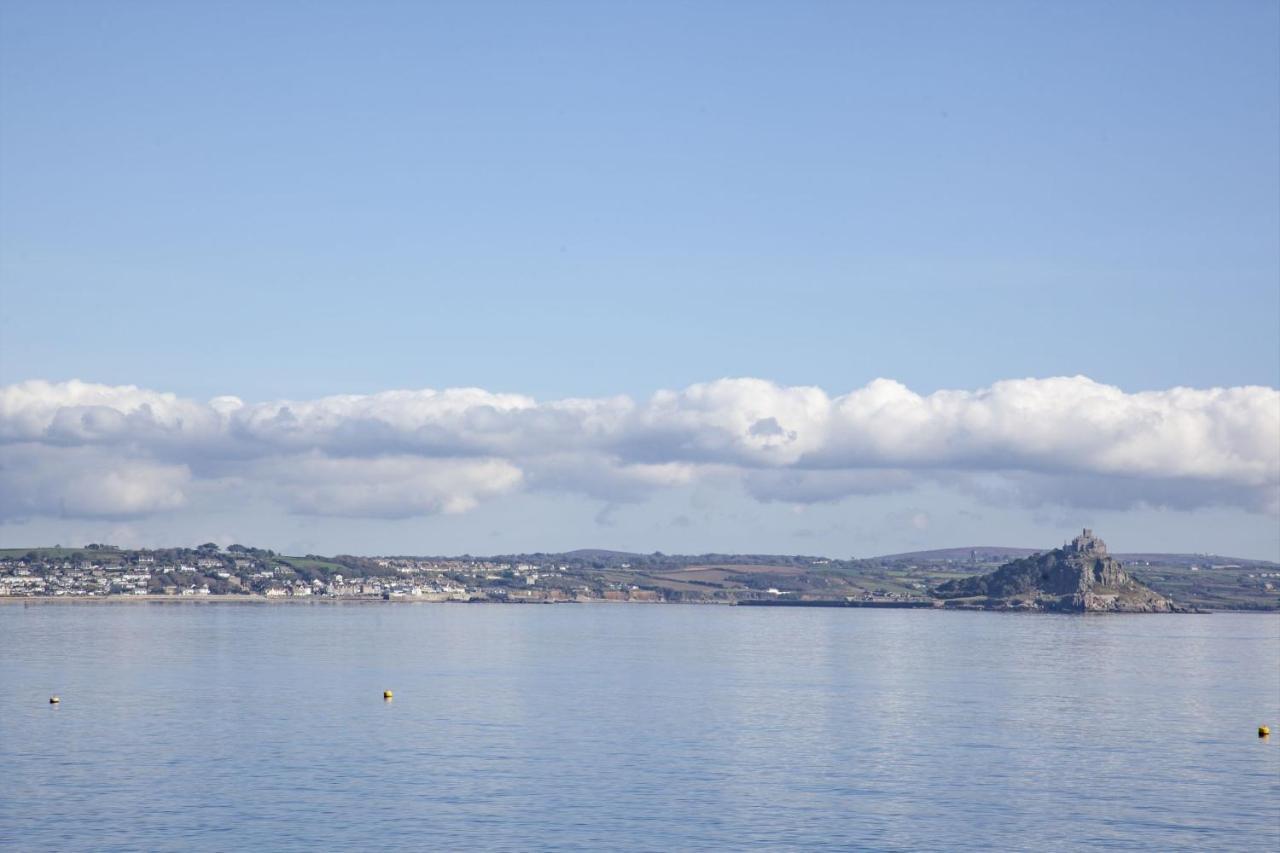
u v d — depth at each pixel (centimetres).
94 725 13538
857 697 16775
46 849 8300
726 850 8375
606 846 8438
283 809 9369
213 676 19362
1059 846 8562
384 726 13512
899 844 8562
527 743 12375
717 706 15575
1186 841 8725
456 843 8488
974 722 14188
